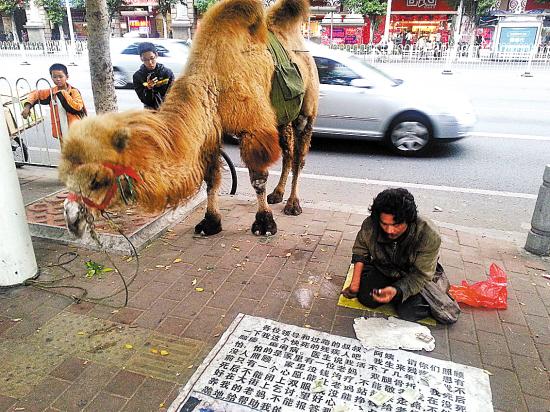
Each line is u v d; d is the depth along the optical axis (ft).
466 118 23.81
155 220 14.39
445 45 79.51
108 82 18.33
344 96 24.03
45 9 102.78
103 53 17.90
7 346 9.25
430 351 9.22
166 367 8.72
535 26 74.43
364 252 10.37
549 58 66.13
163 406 7.82
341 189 19.80
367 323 9.96
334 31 95.96
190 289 11.34
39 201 15.84
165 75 17.53
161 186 9.57
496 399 8.11
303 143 16.08
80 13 109.29
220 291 11.27
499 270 11.34
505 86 47.52
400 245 9.53
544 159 23.85
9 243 11.00
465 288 11.09
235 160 24.22
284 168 16.62
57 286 11.39
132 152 9.06
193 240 13.94
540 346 9.53
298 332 9.66
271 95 13.15
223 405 7.75
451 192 19.49
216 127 11.68
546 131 29.19
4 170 10.62
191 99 10.73
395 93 23.72
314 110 15.84
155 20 106.63
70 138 8.95
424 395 8.07
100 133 8.87
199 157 11.15
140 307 10.60
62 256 12.82
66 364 8.77
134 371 8.61
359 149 25.96
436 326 10.04
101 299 10.89
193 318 10.22
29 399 7.94
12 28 113.80
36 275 11.75
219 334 9.70
